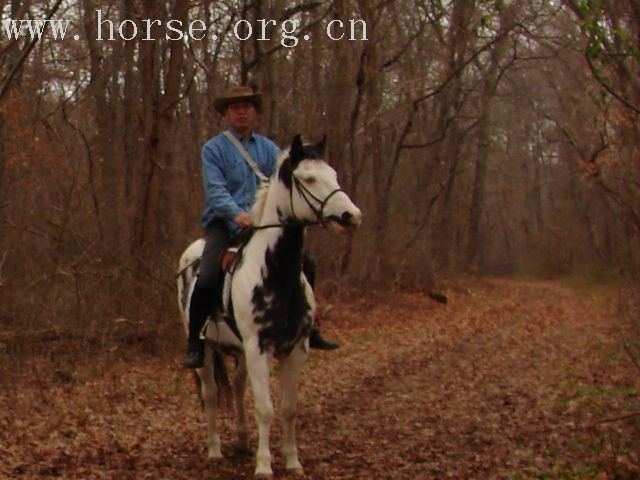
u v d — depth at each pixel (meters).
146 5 15.80
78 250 13.77
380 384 11.56
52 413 9.27
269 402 6.50
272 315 6.49
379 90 25.19
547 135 51.91
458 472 6.95
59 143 19.16
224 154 7.13
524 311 23.58
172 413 9.54
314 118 21.95
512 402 10.11
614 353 13.30
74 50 23.92
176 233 16.62
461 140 31.22
